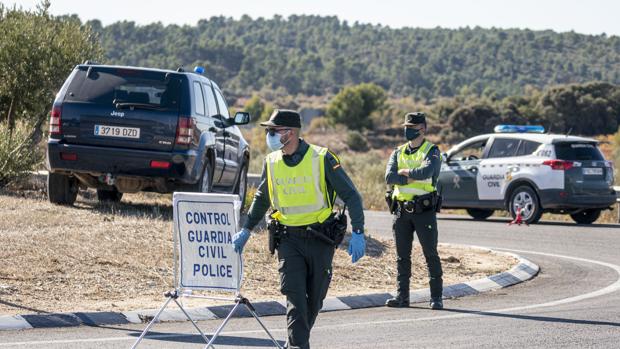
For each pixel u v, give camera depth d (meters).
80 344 17.75
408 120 23.41
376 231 41.59
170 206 36.69
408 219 23.61
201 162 31.55
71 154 31.05
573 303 24.34
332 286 25.73
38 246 25.58
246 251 27.77
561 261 33.22
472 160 48.16
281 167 15.65
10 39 41.25
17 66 41.12
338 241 15.70
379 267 28.67
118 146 30.97
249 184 52.47
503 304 24.28
